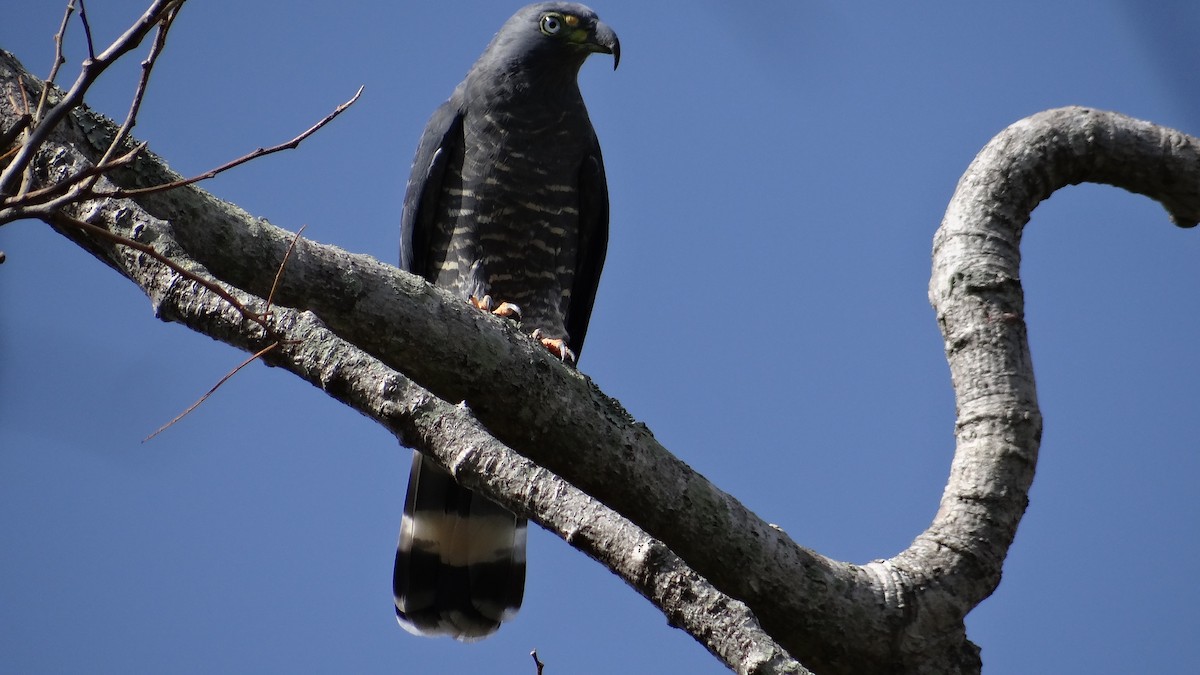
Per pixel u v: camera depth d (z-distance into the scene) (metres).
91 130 6.53
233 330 5.38
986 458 7.52
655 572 4.77
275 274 6.62
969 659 7.30
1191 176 8.26
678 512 7.00
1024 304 7.88
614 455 7.02
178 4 5.06
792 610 7.03
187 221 6.48
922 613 7.18
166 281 5.44
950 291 7.90
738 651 4.62
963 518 7.44
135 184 6.48
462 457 5.10
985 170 8.16
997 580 7.39
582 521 4.91
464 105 12.44
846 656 7.11
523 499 5.02
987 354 7.70
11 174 4.82
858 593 7.11
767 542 7.05
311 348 5.32
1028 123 8.27
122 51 4.89
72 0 5.32
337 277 6.73
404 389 5.22
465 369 6.93
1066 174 8.26
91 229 4.96
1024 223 8.15
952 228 8.07
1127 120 8.31
